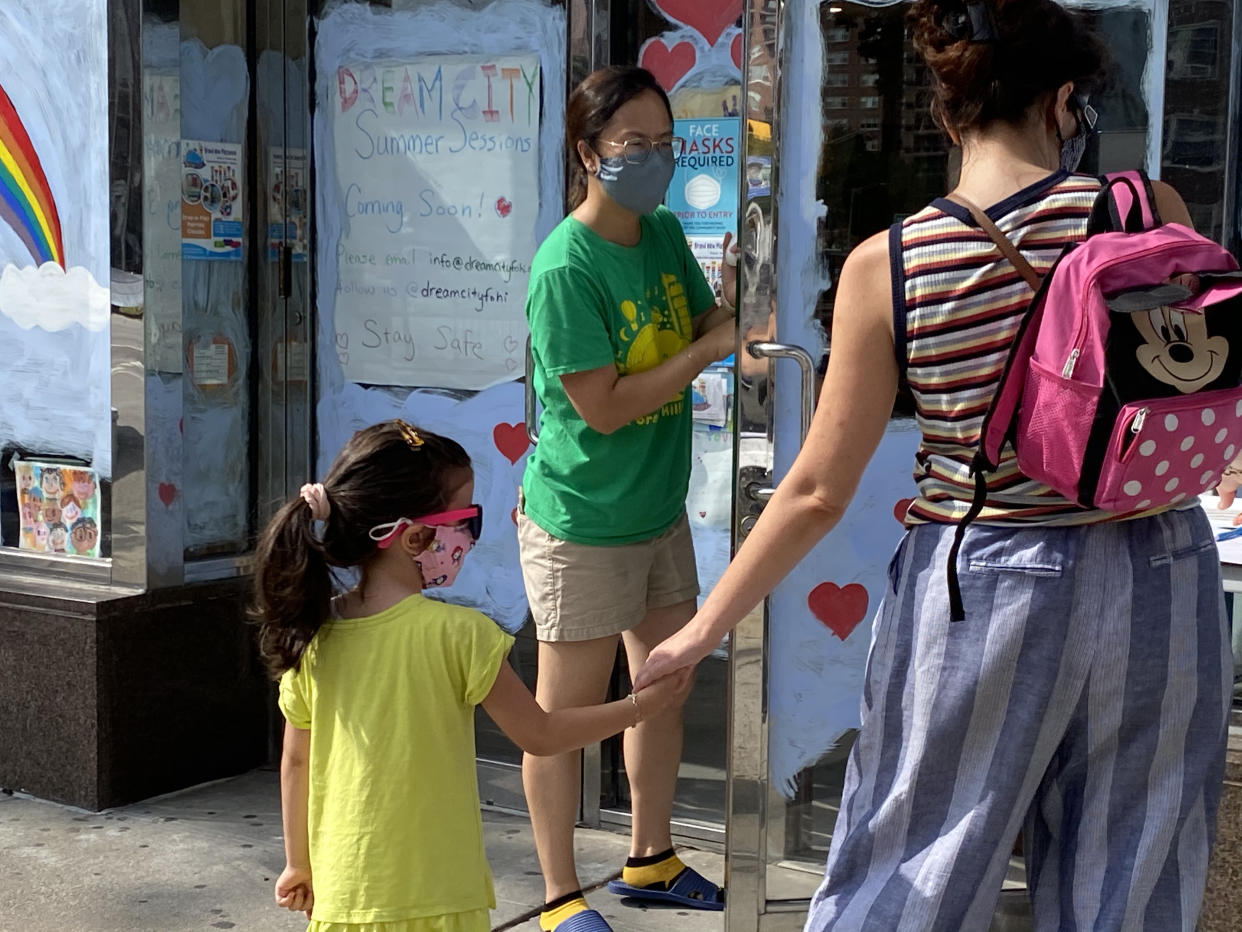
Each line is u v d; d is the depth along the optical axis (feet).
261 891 12.77
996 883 6.79
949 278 6.62
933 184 10.16
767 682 10.73
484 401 14.79
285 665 8.33
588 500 11.22
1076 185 6.69
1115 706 6.64
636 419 11.15
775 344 10.31
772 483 10.48
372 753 8.24
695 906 12.41
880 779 7.02
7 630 14.89
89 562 15.23
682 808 14.21
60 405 15.30
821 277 10.38
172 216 14.71
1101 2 10.23
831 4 10.15
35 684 14.80
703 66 13.32
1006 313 6.56
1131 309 6.19
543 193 14.17
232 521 15.65
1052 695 6.61
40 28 14.85
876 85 10.16
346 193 15.34
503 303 14.55
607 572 11.32
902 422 10.41
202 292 15.10
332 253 15.51
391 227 15.12
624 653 14.19
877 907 6.79
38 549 15.64
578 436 11.21
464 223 14.67
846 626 10.68
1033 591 6.57
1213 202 10.23
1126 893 6.63
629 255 11.28
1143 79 10.22
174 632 15.08
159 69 14.44
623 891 12.55
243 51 15.26
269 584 8.27
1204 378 6.27
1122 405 6.14
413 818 8.22
